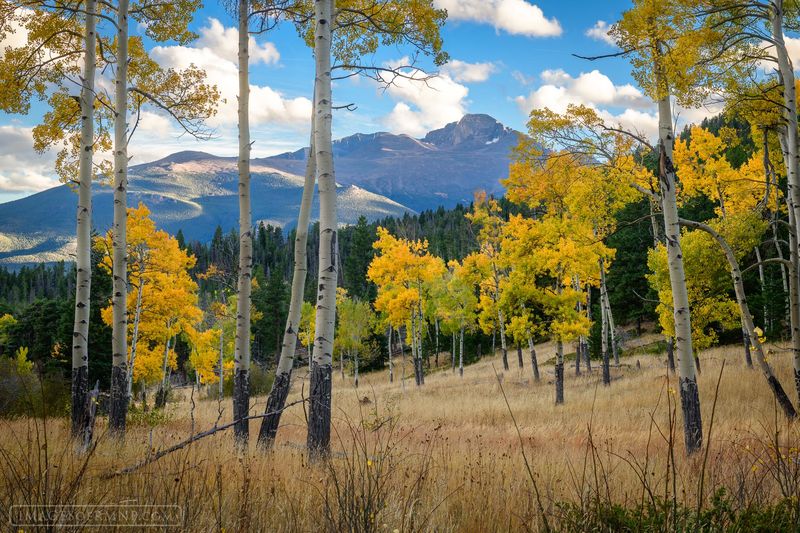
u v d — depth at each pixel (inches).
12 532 96.7
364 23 346.6
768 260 425.4
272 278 2255.2
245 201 340.2
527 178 644.7
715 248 677.3
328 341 247.4
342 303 1583.4
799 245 390.3
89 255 313.7
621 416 518.6
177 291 814.5
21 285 4761.3
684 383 314.3
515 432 430.3
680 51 313.4
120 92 329.4
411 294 1114.7
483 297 1228.5
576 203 633.6
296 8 371.9
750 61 384.8
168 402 973.2
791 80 372.2
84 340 304.8
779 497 136.9
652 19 318.0
